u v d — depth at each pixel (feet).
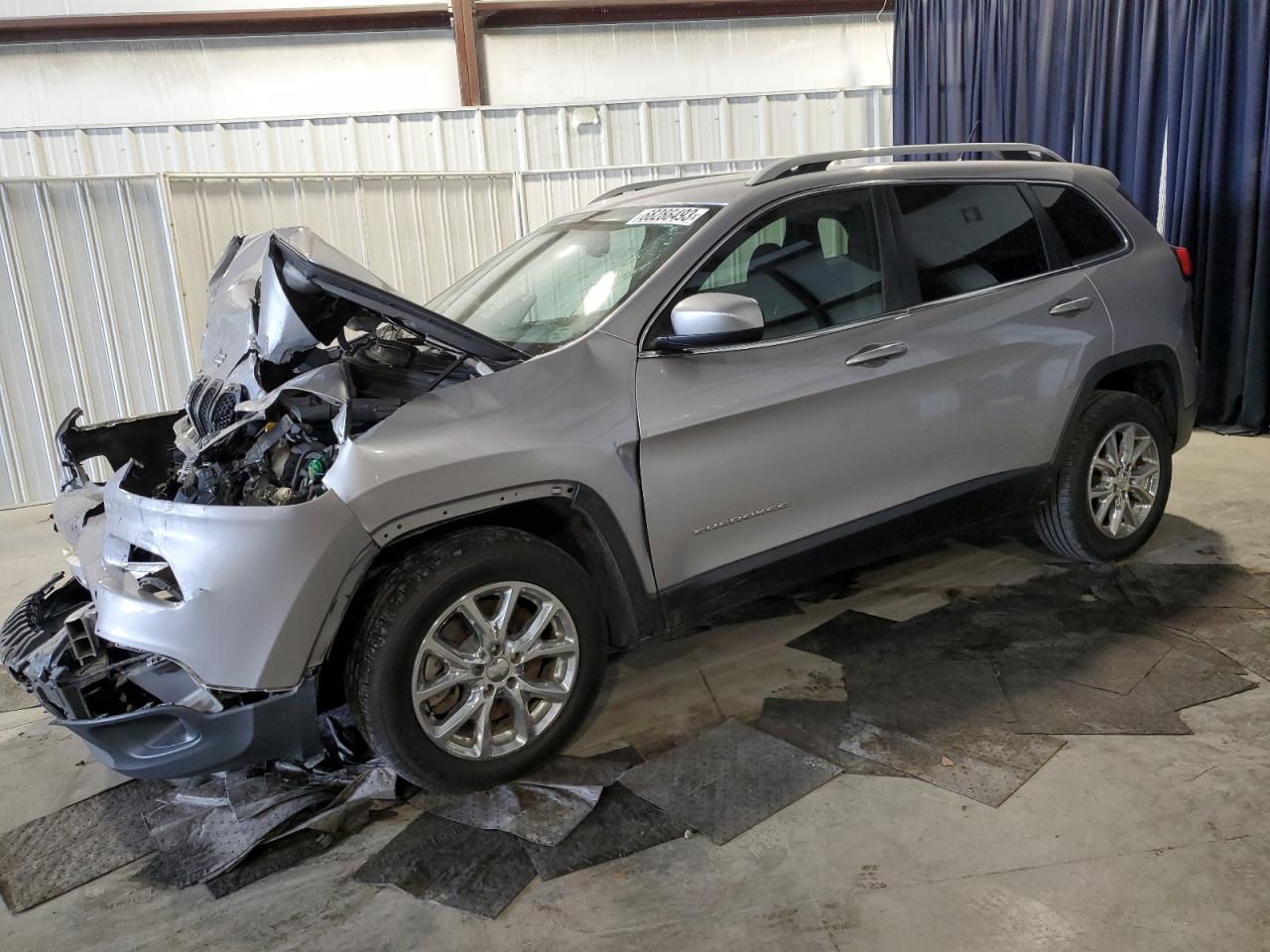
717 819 7.84
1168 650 10.09
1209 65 19.16
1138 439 12.26
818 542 9.82
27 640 8.77
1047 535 12.15
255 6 24.81
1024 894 6.75
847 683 9.91
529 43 25.63
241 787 8.61
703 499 9.05
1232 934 6.25
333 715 9.15
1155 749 8.39
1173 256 12.56
